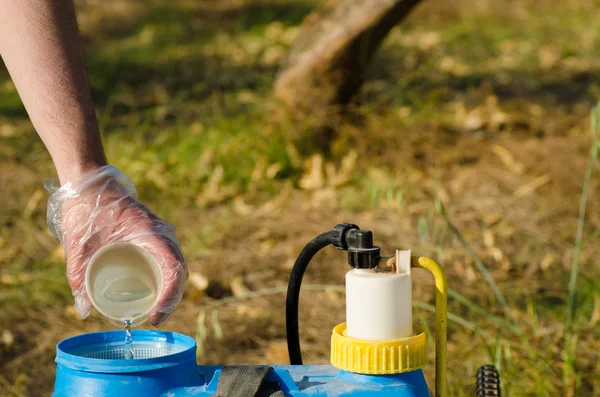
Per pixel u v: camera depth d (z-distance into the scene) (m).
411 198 4.80
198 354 3.16
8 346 3.34
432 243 4.14
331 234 1.67
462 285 3.71
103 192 1.72
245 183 5.14
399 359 1.56
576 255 2.87
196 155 5.42
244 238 4.35
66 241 1.71
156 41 9.09
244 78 7.41
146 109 6.74
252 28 9.59
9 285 3.88
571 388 2.74
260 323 3.46
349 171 5.14
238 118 5.90
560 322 3.29
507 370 2.84
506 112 6.22
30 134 6.26
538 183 4.88
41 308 3.68
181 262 1.62
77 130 1.79
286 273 3.96
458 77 7.36
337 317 3.53
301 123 5.42
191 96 7.07
